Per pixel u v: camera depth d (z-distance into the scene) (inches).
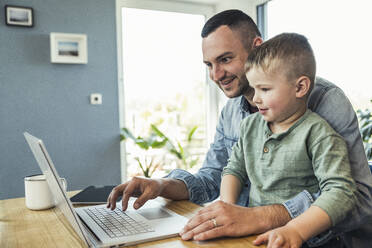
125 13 115.9
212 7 129.0
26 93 96.8
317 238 29.1
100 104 105.2
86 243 24.6
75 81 102.0
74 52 100.2
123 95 115.0
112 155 107.3
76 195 42.3
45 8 97.8
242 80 42.3
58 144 100.5
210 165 49.3
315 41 97.5
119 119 108.6
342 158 28.9
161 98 122.6
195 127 120.9
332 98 35.1
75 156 102.6
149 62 120.1
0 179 94.9
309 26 99.3
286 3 107.3
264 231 26.9
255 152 35.4
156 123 121.8
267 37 116.5
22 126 96.7
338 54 90.2
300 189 32.0
